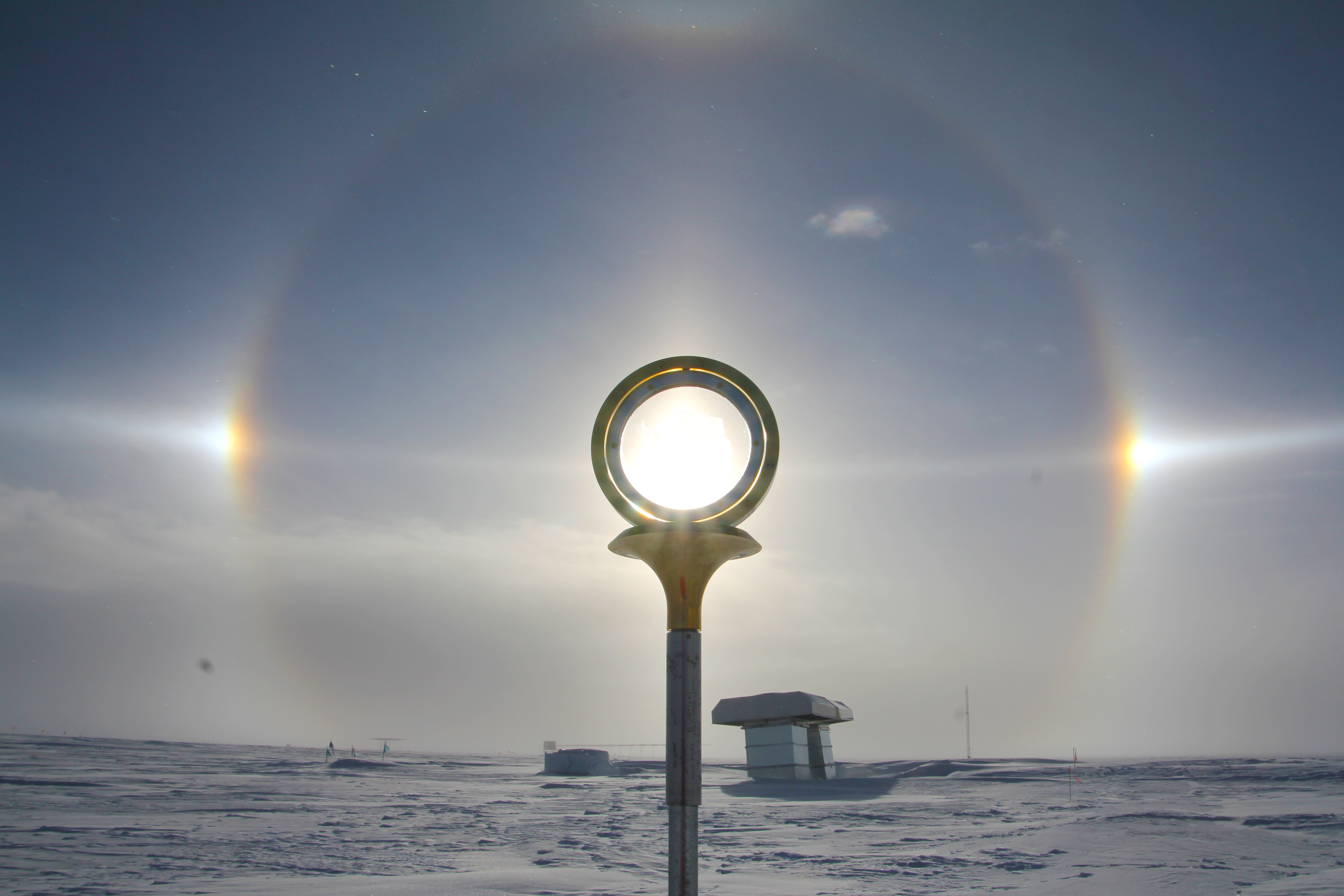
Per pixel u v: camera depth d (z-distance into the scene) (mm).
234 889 12617
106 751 72562
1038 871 14047
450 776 54750
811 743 46125
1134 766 62688
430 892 12344
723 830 21891
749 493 3250
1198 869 13453
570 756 57438
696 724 3102
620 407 3400
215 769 52531
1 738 86938
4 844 17469
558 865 15547
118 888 12797
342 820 23625
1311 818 20859
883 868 14898
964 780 44875
